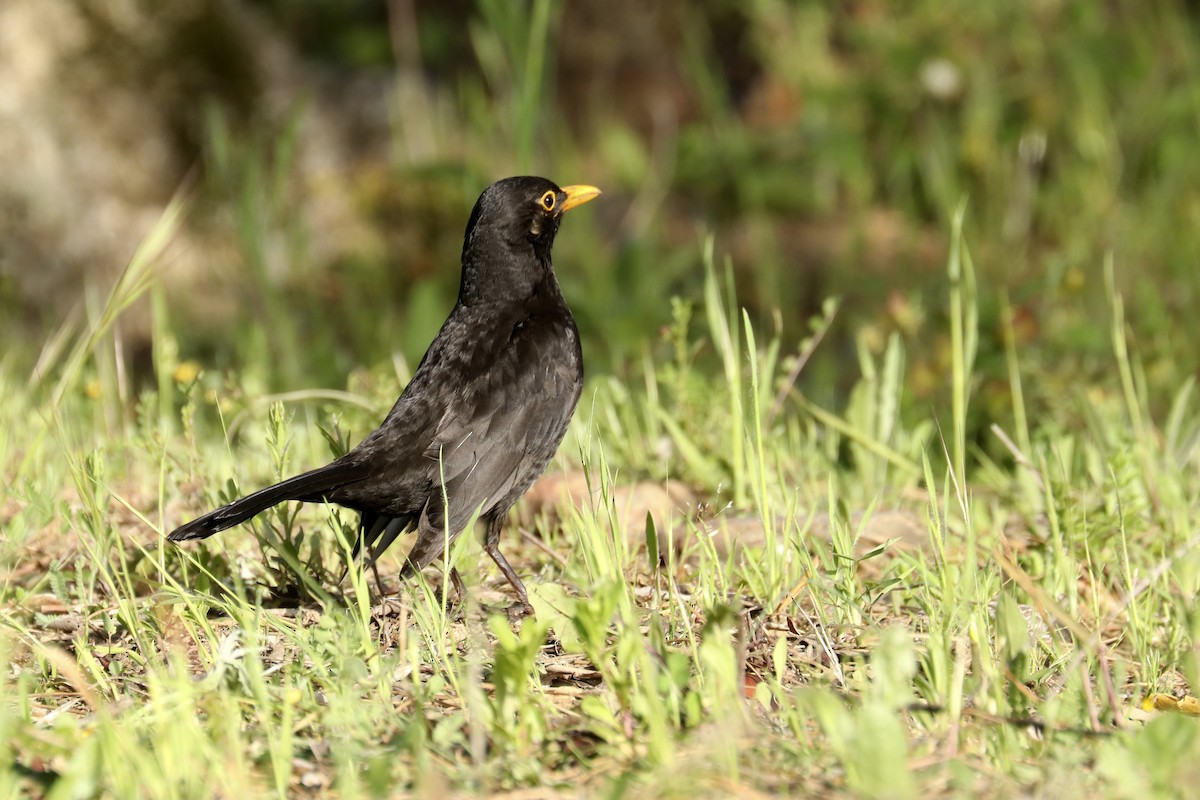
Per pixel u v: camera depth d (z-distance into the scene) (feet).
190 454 29.35
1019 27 75.97
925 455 23.32
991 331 41.09
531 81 53.52
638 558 27.53
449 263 68.33
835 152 72.59
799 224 72.79
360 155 72.13
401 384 37.52
